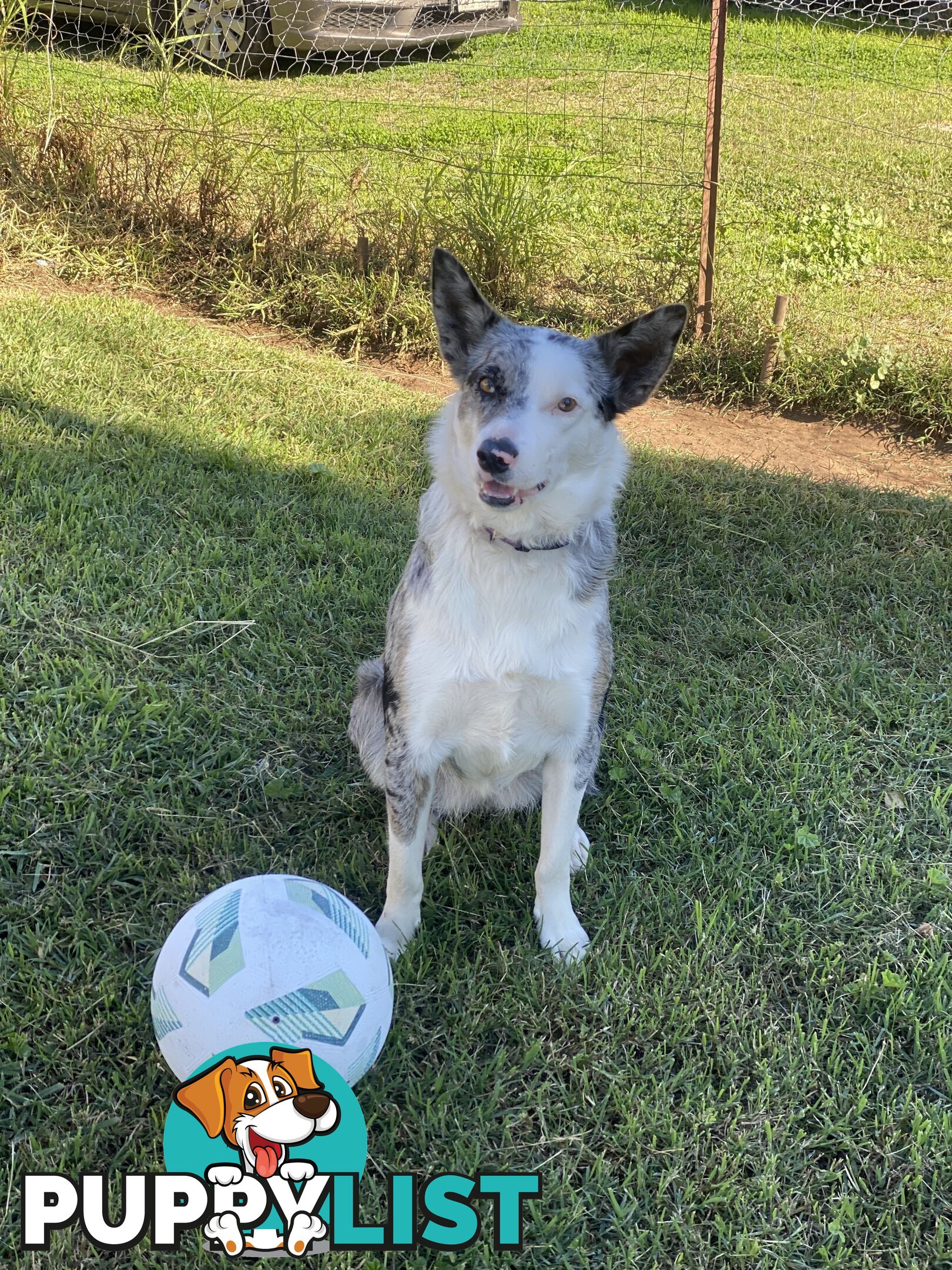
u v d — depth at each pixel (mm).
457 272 2848
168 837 3066
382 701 3168
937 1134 2461
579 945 2912
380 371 6703
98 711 3453
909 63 14711
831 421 6508
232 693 3648
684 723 3816
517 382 2660
